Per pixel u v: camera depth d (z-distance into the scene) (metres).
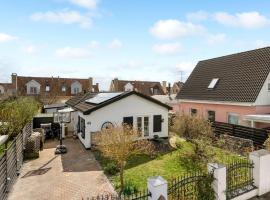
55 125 22.42
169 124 24.09
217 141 18.41
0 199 9.43
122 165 11.94
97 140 17.23
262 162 10.34
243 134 17.89
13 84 49.19
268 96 20.73
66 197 10.34
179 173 12.52
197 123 19.16
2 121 19.70
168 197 8.01
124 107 19.50
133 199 7.64
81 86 54.06
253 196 10.16
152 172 12.82
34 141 16.06
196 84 28.64
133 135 13.40
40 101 42.12
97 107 18.22
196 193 8.72
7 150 10.80
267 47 23.02
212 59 29.94
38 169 13.78
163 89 61.38
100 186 11.36
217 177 8.91
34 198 10.27
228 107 22.44
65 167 14.06
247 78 22.25
